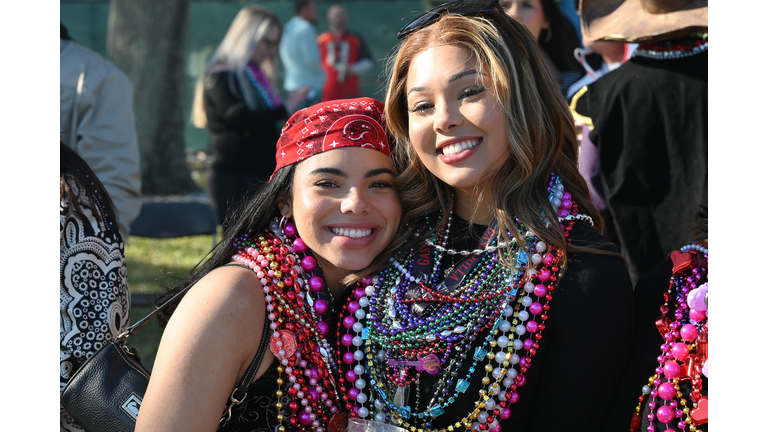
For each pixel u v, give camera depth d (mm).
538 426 1592
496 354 1551
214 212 4309
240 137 4691
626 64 2564
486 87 1554
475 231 1711
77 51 3113
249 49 4941
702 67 2385
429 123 1601
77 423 1845
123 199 3174
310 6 9695
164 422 1403
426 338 1569
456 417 1586
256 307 1545
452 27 1577
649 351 1520
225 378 1471
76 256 1787
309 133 1627
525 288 1549
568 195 1656
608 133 2561
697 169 2396
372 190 1665
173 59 9234
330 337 1694
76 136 3066
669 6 2430
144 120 9102
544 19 3676
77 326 1781
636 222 2551
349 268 1642
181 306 1520
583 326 1500
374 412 1642
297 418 1636
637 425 1504
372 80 11523
